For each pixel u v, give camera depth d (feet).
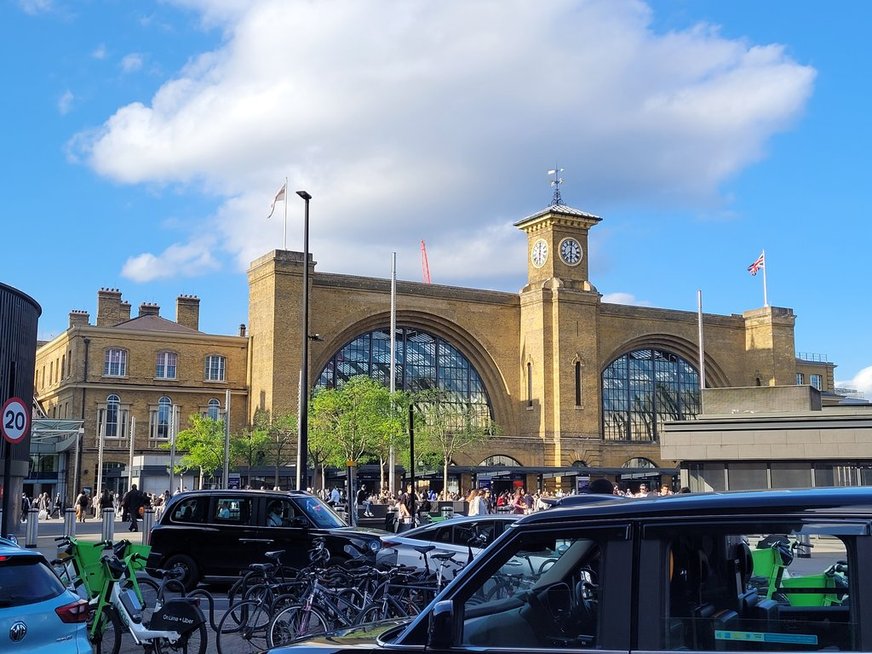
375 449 200.13
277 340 231.91
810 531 13.85
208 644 44.98
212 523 66.28
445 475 224.12
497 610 16.17
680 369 298.76
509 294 269.64
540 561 16.19
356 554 62.49
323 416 192.03
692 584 14.67
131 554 41.39
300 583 44.42
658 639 14.35
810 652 13.61
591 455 259.39
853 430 133.80
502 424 265.13
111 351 235.40
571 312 263.29
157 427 236.63
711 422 141.79
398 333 258.78
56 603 26.68
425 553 50.52
